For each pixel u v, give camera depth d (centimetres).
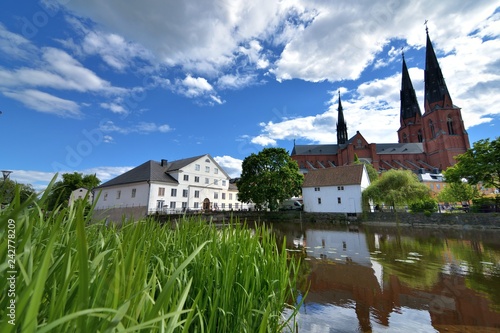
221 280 192
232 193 4350
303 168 6975
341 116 7938
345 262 839
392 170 2591
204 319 168
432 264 802
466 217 1920
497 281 617
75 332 69
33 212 106
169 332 89
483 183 2336
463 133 5772
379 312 448
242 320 180
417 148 6838
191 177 3644
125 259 98
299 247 1171
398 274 690
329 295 536
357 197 3161
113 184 3528
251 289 201
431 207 2228
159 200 3159
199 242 247
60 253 109
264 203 3469
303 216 3095
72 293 81
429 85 6306
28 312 53
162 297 88
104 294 84
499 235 1486
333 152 7312
